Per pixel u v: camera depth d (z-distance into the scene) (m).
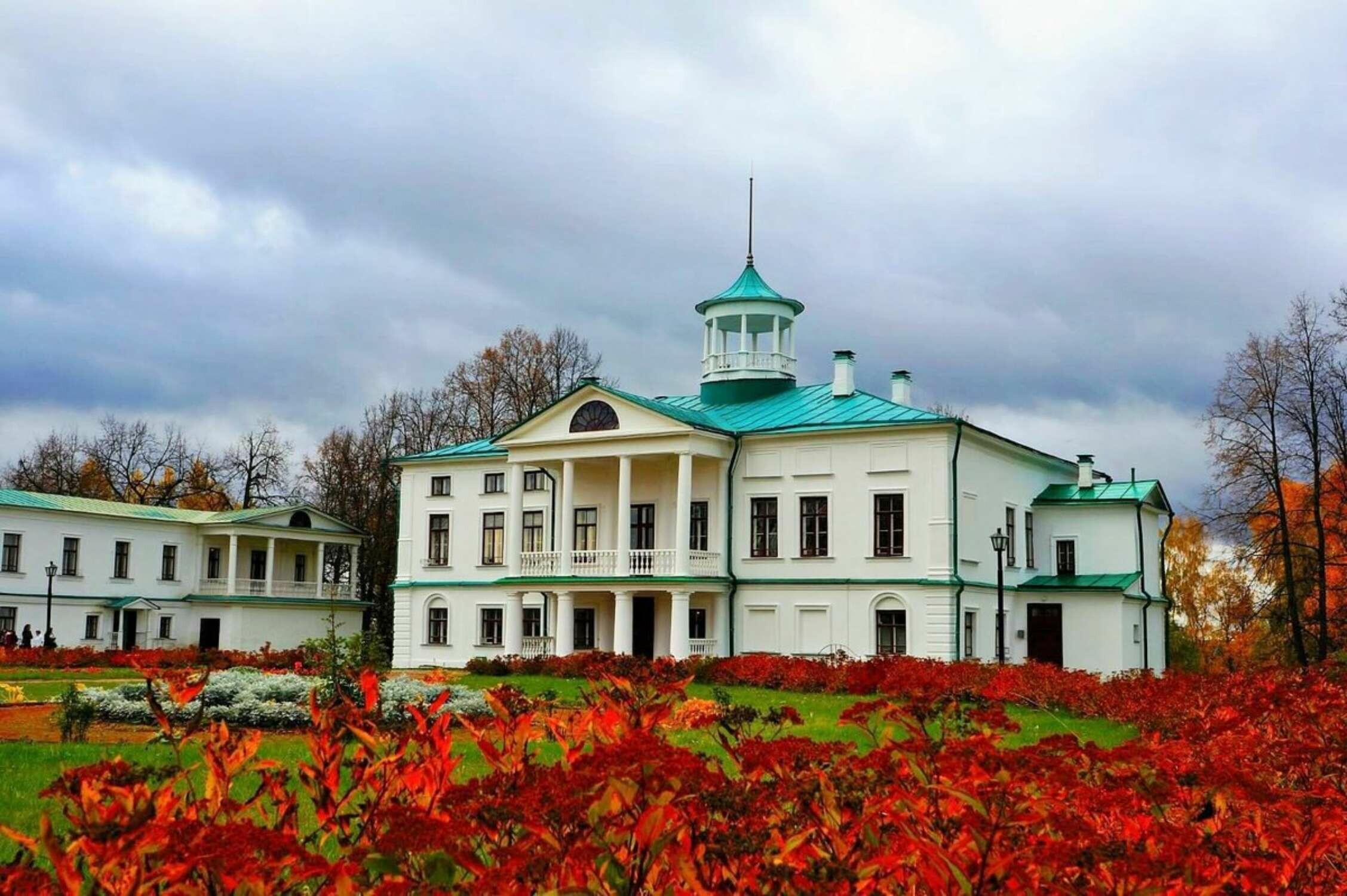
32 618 55.47
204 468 84.31
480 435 69.62
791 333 48.41
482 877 3.97
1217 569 64.31
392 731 6.23
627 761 4.53
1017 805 4.87
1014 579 43.12
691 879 4.25
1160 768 5.71
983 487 41.41
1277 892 5.12
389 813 4.41
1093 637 42.25
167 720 6.30
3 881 3.93
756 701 27.48
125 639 60.00
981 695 25.50
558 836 4.31
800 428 41.56
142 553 60.78
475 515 49.12
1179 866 4.31
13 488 84.25
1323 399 44.41
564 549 43.25
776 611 41.47
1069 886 4.36
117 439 85.38
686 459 40.94
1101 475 49.44
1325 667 16.80
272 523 62.88
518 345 70.38
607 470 45.22
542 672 38.56
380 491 71.62
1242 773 5.71
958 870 4.21
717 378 47.84
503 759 5.55
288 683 21.62
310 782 5.52
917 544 39.41
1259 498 45.78
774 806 4.93
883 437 40.31
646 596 43.91
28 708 24.45
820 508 41.34
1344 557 45.28
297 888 5.10
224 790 5.29
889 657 32.50
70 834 4.43
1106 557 44.09
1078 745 5.89
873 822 4.91
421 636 49.62
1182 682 20.81
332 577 75.00
